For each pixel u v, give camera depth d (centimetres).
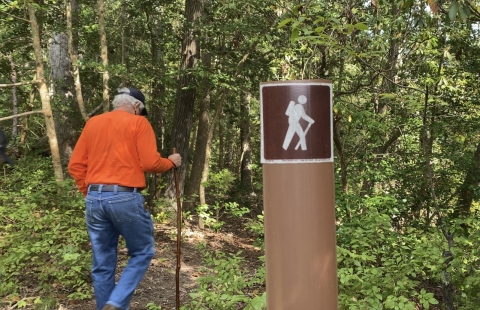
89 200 290
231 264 339
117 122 293
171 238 764
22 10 706
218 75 783
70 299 367
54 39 992
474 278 288
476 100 830
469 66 827
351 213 500
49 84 1192
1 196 520
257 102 1597
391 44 608
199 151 1065
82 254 410
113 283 307
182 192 1009
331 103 134
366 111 557
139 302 405
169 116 1362
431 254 324
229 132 2019
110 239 303
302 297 129
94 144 293
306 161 128
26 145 985
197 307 297
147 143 293
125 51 984
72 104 1015
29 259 420
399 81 652
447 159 905
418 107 543
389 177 815
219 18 859
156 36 1007
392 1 445
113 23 953
